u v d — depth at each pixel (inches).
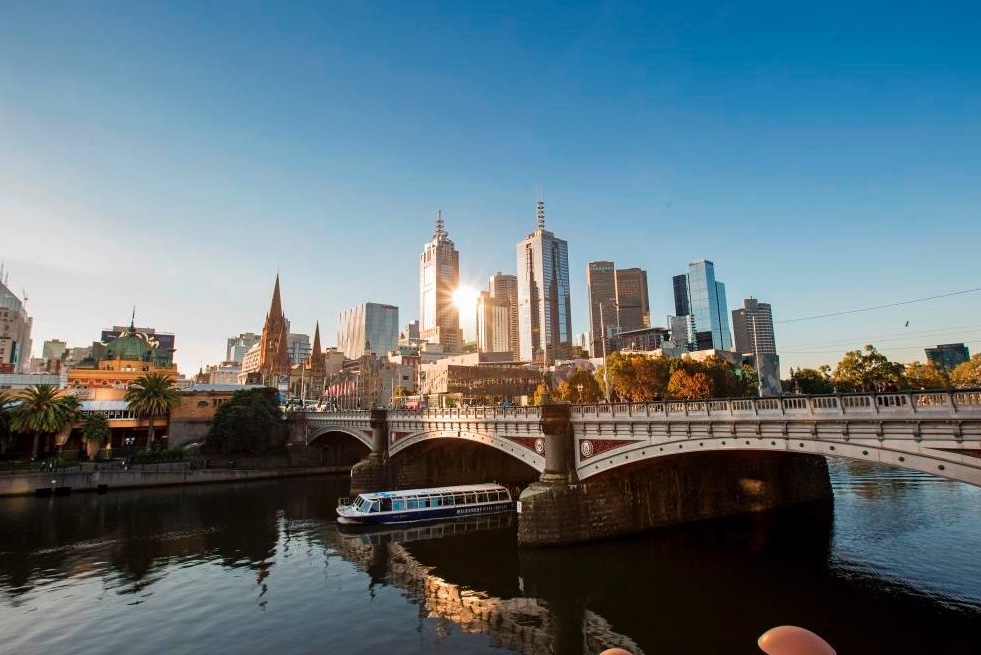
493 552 1820.9
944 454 1038.4
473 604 1364.4
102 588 1519.4
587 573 1544.0
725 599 1333.7
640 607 1302.9
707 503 2126.0
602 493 1870.1
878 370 3890.3
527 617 1273.4
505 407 2192.4
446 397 5546.3
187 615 1321.4
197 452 4055.1
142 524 2342.5
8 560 1798.7
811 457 2527.1
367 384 7386.8
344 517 2269.9
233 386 5457.7
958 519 2032.5
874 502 2417.6
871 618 1200.8
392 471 3122.5
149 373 4820.4
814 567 1544.0
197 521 2405.3
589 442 1835.6
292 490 3341.5
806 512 2256.4
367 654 1105.4
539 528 1772.9
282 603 1396.4
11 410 3592.5
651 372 3998.5
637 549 1748.3
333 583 1550.2
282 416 4618.6
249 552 1888.5
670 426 1561.3
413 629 1226.6
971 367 4165.8
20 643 1171.9
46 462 3400.6
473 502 2487.7
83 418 3907.5
